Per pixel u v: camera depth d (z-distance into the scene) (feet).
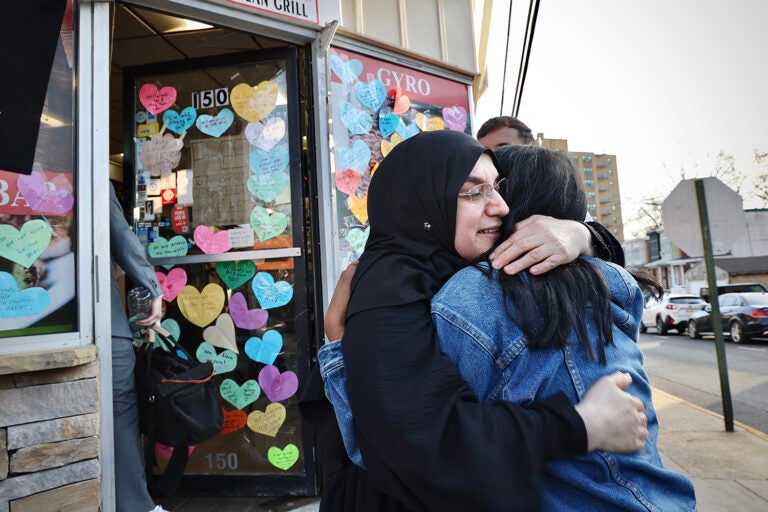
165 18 9.91
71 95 6.89
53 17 6.38
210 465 9.11
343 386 2.71
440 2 12.36
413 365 2.37
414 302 2.62
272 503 8.64
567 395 2.50
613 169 309.42
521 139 8.83
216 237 9.55
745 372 29.14
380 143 10.62
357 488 2.82
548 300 2.64
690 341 50.16
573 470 2.42
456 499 2.10
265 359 9.21
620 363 2.72
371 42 10.44
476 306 2.64
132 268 7.14
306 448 8.86
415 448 2.15
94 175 6.86
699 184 16.78
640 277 3.58
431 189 2.95
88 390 6.20
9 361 5.50
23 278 6.26
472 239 2.96
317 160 9.56
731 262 121.60
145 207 9.76
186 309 9.45
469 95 12.48
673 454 13.05
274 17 8.97
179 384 6.97
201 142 9.77
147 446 9.02
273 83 9.71
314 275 9.42
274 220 9.46
